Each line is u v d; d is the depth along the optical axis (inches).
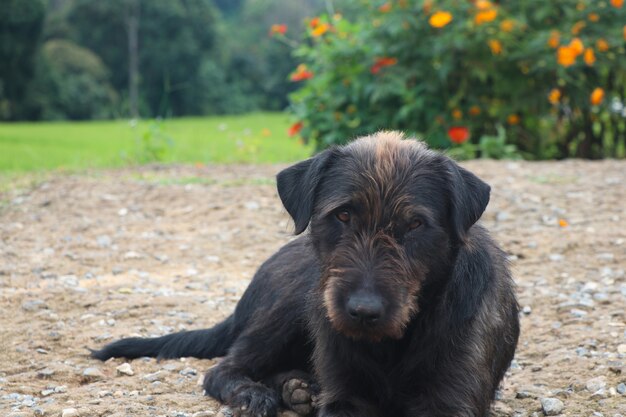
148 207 126.6
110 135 334.6
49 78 618.2
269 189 134.6
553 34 160.4
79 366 81.1
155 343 83.0
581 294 93.3
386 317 66.4
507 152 165.0
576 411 74.0
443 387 71.0
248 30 799.7
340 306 66.9
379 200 68.5
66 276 100.1
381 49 163.6
